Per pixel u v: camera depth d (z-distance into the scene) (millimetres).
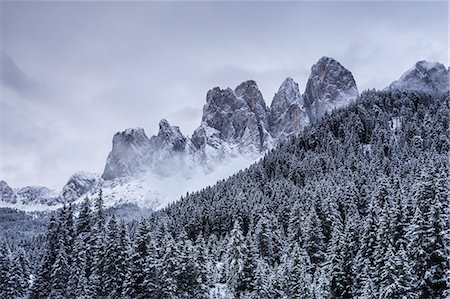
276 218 118250
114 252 86250
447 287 57719
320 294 73625
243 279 84125
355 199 115750
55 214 105625
